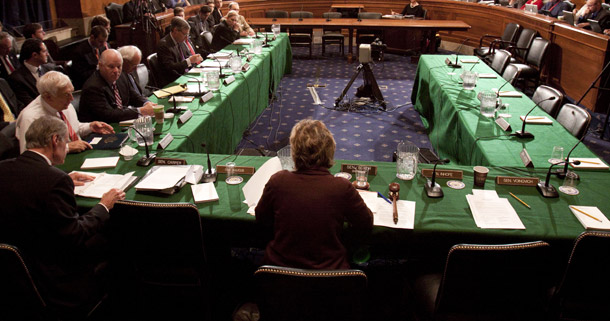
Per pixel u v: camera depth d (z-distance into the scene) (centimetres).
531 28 755
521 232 216
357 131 548
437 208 236
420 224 222
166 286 221
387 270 294
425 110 568
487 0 1023
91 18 902
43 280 204
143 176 266
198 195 244
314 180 189
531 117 370
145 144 284
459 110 399
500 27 898
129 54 400
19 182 198
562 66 660
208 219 230
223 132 421
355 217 193
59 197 201
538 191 251
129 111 365
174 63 534
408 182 262
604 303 195
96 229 215
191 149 334
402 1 1115
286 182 190
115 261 237
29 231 199
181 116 353
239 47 669
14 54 539
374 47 665
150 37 759
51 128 211
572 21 675
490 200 240
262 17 1120
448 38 1066
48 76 284
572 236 213
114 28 781
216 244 245
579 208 232
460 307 190
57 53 659
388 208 235
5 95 443
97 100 359
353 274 158
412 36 960
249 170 270
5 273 179
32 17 805
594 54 575
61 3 869
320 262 186
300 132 192
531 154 302
